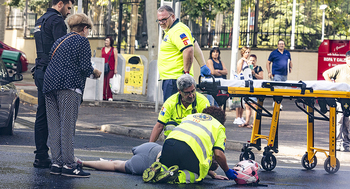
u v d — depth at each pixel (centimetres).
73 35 896
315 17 4281
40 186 809
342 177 1114
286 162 1356
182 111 1006
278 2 4116
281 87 1116
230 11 4072
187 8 3934
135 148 981
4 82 1423
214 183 934
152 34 3303
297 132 1939
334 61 3416
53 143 911
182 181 885
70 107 891
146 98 2878
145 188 838
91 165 1002
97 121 1986
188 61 1109
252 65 2045
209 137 888
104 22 4931
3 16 4234
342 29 4366
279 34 4022
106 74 2647
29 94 2684
